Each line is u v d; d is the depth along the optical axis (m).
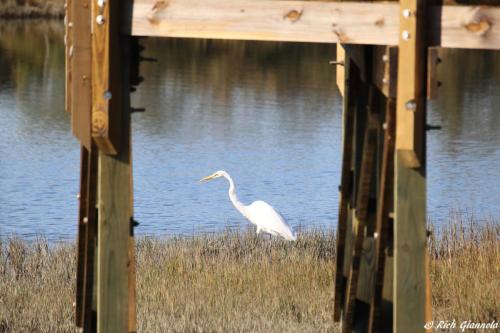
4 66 54.81
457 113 40.84
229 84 48.47
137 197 26.36
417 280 7.63
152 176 29.17
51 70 54.34
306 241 18.12
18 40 65.00
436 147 34.03
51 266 15.91
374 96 8.61
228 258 16.47
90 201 7.95
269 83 48.94
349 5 7.47
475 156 32.31
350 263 9.81
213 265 15.50
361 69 8.70
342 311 10.26
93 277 8.23
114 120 7.59
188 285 14.16
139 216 24.08
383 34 7.46
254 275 14.68
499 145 34.28
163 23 7.59
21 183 28.00
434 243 16.80
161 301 13.27
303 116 40.28
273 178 29.02
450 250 16.59
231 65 55.31
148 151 33.19
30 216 23.95
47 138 35.97
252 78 50.50
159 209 24.89
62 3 76.75
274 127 37.78
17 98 45.56
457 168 30.39
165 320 12.33
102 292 7.89
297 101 43.94
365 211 8.56
